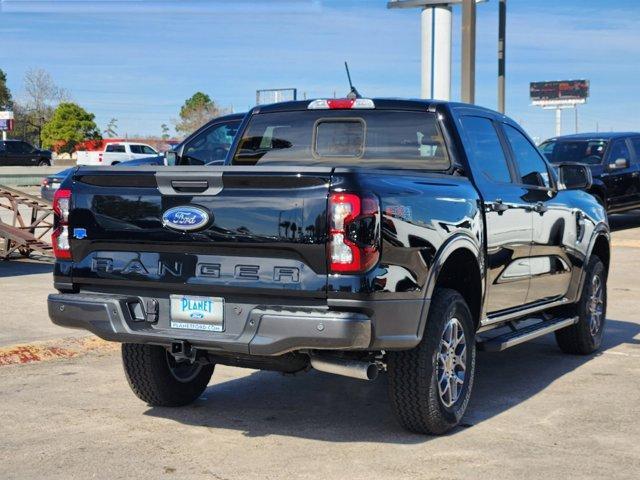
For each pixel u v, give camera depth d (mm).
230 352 5168
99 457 5160
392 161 6449
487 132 6703
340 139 6641
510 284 6625
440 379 5559
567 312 8008
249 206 5004
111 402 6375
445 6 16406
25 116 93688
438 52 16547
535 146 7426
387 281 4957
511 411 6227
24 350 7766
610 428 5797
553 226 7270
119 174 5355
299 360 5418
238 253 5070
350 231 4828
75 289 5629
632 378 7277
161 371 6055
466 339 5801
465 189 5930
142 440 5492
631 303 11078
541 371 7543
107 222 5414
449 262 5855
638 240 18438
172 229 5203
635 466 5027
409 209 5184
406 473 4895
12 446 5352
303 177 4879
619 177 20016
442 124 6305
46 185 25016
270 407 6309
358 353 5398
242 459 5137
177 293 5297
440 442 5477
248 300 5094
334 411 6199
